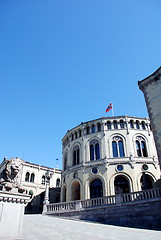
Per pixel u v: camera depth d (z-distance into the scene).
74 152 37.31
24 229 12.33
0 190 7.08
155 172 30.44
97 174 30.98
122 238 10.12
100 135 34.59
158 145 21.03
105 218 20.06
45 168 51.91
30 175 48.31
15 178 7.88
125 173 29.95
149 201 17.66
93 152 34.22
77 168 33.50
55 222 17.83
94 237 10.27
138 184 28.89
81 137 36.69
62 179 38.31
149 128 35.19
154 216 16.91
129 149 32.03
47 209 26.67
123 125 34.91
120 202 19.78
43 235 10.44
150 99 23.86
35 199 46.34
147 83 24.95
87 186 31.02
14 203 7.23
